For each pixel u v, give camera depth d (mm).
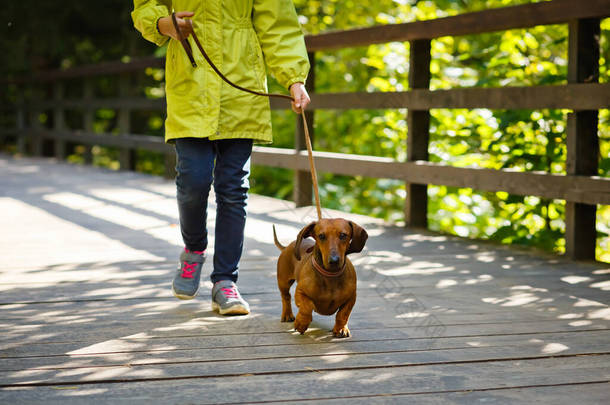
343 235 2393
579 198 3861
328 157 5797
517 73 5426
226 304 2787
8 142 16172
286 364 2229
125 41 13438
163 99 8594
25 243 4477
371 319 2760
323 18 9938
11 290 3246
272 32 2836
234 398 1946
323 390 2008
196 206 2844
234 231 2881
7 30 12789
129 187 7684
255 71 2844
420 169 4953
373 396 1964
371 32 5309
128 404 1903
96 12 12445
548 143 4898
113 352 2346
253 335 2547
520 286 3326
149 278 3508
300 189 6152
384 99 5219
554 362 2252
